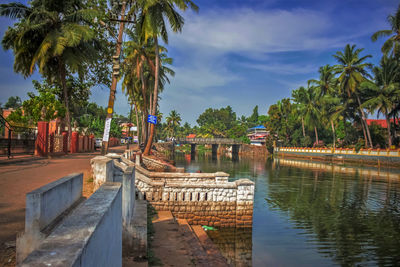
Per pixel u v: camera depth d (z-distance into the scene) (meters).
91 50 21.81
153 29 21.62
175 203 10.97
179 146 130.75
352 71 48.06
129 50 30.50
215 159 64.31
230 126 144.12
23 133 20.17
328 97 53.53
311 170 38.38
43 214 3.23
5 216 5.13
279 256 9.00
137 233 5.63
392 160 40.75
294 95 71.06
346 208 16.00
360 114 52.19
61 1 20.17
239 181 11.43
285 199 18.25
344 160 51.28
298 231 11.62
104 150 14.50
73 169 12.07
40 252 1.34
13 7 19.02
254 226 12.06
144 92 33.16
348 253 9.40
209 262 6.35
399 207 16.28
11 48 20.33
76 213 2.04
